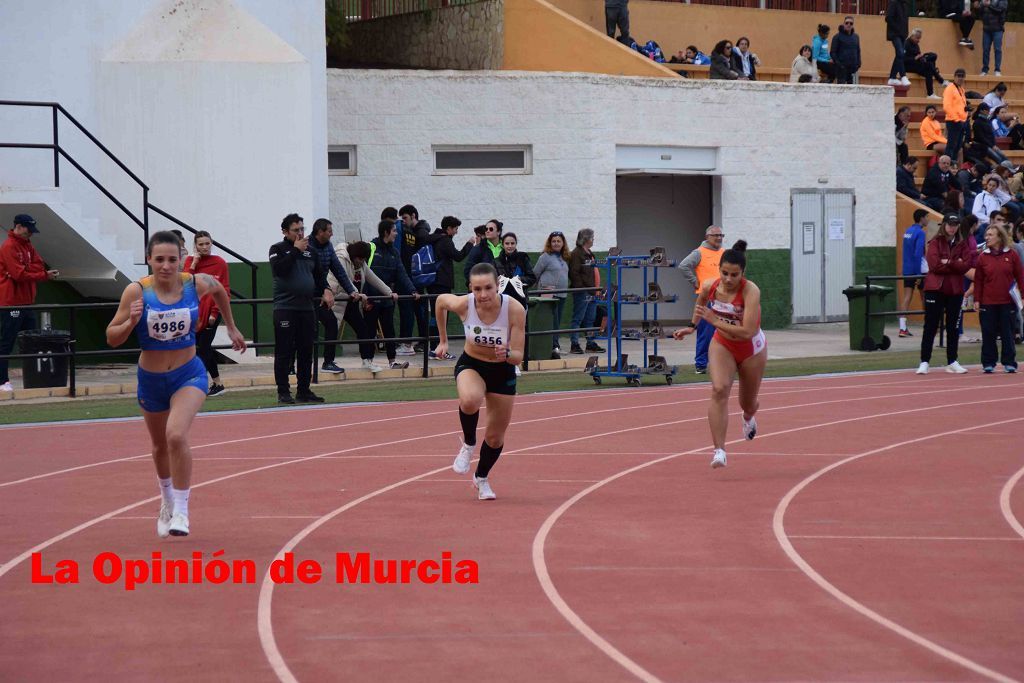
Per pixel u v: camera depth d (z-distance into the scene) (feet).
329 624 47.24
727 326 75.25
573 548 59.11
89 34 146.41
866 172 197.77
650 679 40.81
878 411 106.42
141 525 64.90
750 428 82.38
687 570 54.90
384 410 109.40
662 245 193.47
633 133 179.22
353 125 169.68
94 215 147.02
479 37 192.95
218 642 45.14
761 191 190.08
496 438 70.28
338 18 206.80
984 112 220.84
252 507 69.05
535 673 41.45
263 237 151.12
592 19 214.28
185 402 59.26
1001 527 63.10
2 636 45.98
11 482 77.10
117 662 42.88
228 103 149.38
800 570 54.80
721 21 225.97
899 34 228.43
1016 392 117.70
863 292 159.43
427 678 41.01
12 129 144.25
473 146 173.78
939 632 45.75
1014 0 283.59
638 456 85.46
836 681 40.57
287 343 111.55
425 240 144.77
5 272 120.57
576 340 154.71
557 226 175.42
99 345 150.20
